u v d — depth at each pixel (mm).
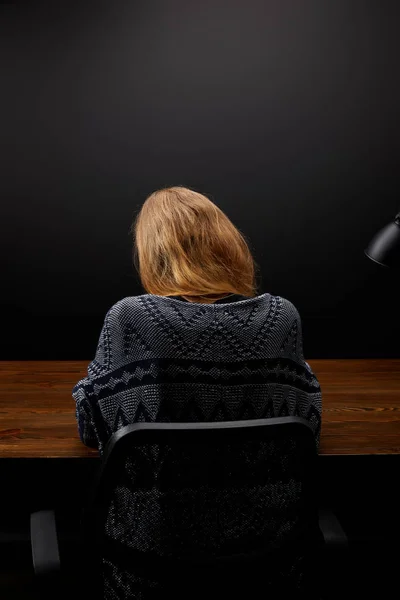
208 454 1079
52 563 1127
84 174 2537
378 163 2557
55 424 1646
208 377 1134
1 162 2520
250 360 1155
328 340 2686
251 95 2494
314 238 2613
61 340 2670
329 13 2447
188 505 1103
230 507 1113
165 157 2533
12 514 2064
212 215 1254
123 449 987
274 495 1140
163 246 1219
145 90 2479
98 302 2646
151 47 2447
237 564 1110
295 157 2547
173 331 1147
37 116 2486
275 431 1004
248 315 1188
